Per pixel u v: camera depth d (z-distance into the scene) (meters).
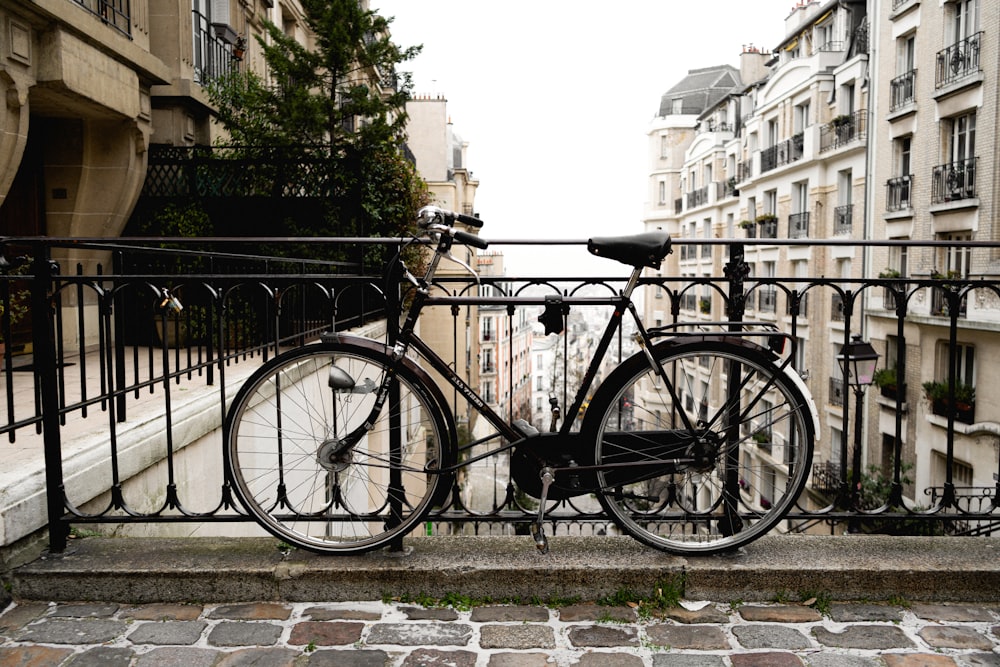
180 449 4.01
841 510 2.94
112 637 2.30
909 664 2.16
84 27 6.94
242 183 10.16
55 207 8.39
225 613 2.47
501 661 2.16
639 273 2.65
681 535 2.79
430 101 31.34
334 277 2.85
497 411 2.68
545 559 2.64
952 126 17.45
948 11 17.02
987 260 15.86
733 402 2.73
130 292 8.54
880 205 20.16
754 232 30.05
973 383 15.41
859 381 4.55
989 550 2.75
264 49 10.07
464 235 2.54
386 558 2.65
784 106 26.72
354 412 2.87
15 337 7.07
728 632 2.35
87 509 3.08
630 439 2.67
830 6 24.20
